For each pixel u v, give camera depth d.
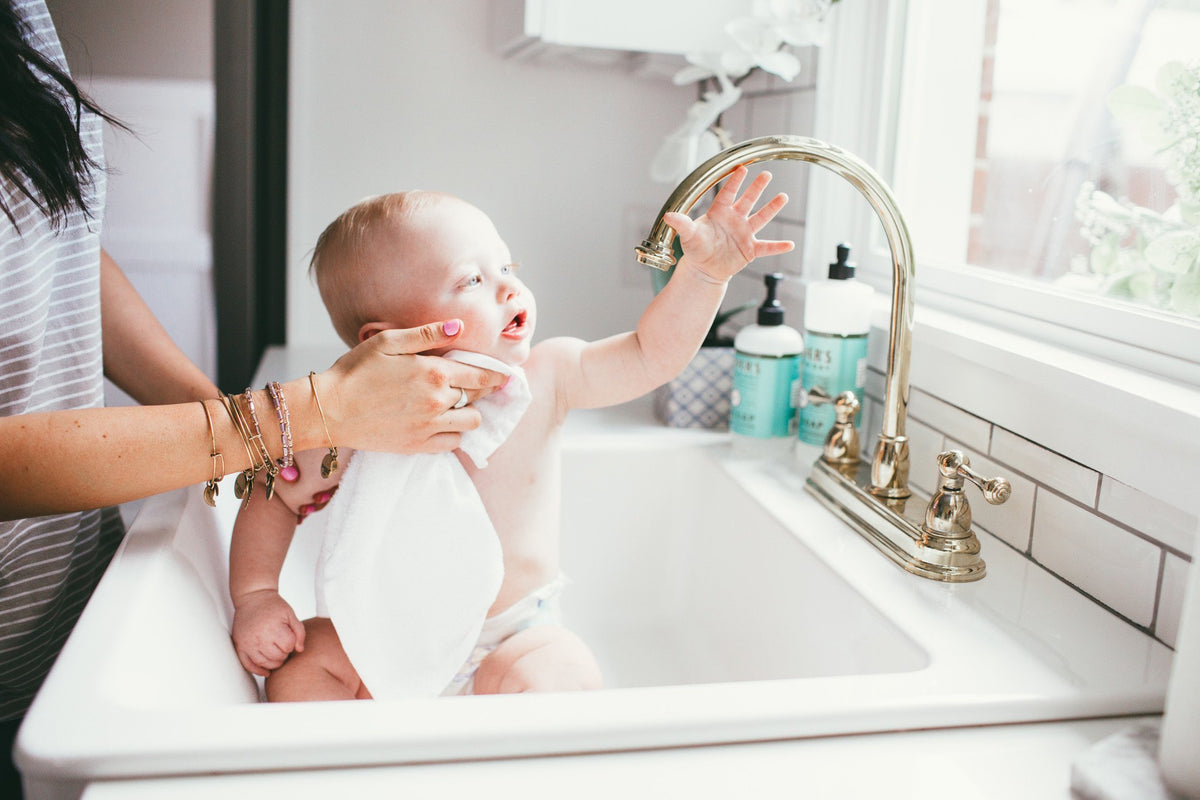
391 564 0.78
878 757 0.55
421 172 1.56
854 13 1.23
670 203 0.76
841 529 0.90
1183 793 0.49
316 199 1.54
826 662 0.81
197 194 1.42
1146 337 0.79
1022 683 0.61
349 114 1.53
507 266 0.81
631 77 1.59
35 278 0.76
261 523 0.82
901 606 0.73
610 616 1.19
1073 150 0.95
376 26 1.51
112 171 0.92
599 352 0.86
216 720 0.53
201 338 1.47
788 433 1.13
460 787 0.50
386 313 0.79
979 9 1.09
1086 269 0.93
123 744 0.51
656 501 1.18
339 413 0.71
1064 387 0.78
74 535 0.85
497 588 0.79
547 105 1.58
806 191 1.30
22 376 0.76
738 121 1.53
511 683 0.78
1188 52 0.81
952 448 0.95
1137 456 0.71
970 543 0.80
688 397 1.22
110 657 0.58
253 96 1.45
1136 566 0.72
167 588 0.70
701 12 1.26
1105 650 0.67
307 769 0.52
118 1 1.35
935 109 1.17
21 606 0.81
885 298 1.17
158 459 0.66
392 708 0.54
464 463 0.83
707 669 1.06
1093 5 0.93
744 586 1.00
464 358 0.78
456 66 1.54
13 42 0.67
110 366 0.95
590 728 0.53
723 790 0.51
